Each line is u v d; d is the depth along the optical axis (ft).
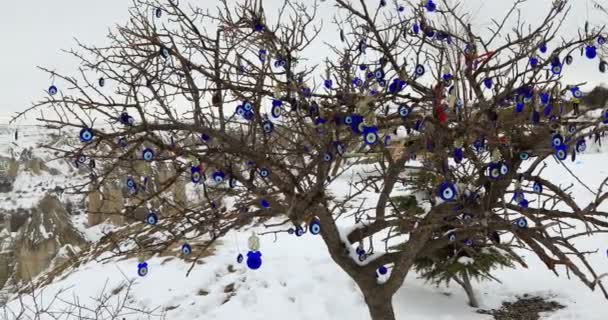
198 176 8.89
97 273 27.43
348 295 22.27
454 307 21.71
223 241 30.22
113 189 45.29
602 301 21.15
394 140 11.00
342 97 9.90
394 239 27.71
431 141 9.12
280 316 21.34
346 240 12.51
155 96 9.43
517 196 9.55
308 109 9.66
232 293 23.54
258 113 9.55
